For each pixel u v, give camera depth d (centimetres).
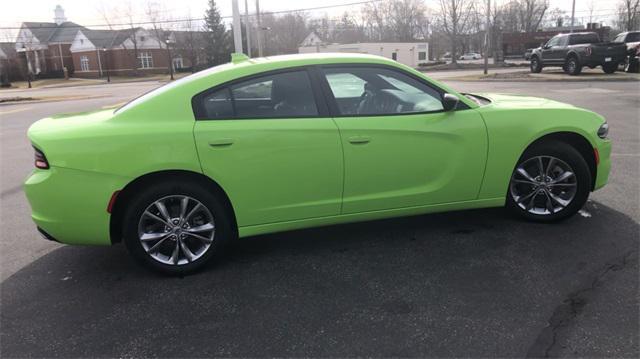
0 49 7281
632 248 381
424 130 382
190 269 367
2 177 741
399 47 7050
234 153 351
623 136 812
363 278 353
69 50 7019
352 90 382
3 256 422
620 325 283
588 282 333
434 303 315
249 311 315
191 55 6850
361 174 377
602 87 1695
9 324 311
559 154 417
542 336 276
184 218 361
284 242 424
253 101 365
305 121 364
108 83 5125
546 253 379
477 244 401
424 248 399
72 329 302
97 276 375
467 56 8056
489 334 280
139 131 343
